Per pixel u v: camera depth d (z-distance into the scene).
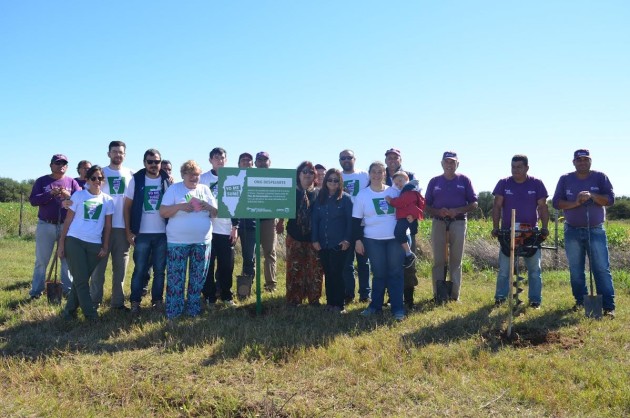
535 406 4.35
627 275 10.82
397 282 7.13
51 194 8.15
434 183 8.27
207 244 7.12
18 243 16.88
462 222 8.15
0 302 7.89
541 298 7.91
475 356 5.49
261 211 7.20
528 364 5.17
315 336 6.11
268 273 9.23
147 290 9.00
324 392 4.62
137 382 4.82
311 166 7.66
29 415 4.17
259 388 4.69
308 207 7.64
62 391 4.66
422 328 6.48
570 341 6.00
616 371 5.02
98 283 7.59
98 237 6.89
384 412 4.28
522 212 7.75
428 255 13.30
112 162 7.72
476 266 12.80
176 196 6.91
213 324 6.55
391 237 7.11
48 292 7.89
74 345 5.82
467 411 4.26
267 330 6.30
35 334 6.23
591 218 7.34
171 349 5.62
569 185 7.54
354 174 8.69
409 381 4.82
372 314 7.17
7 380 4.90
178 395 4.55
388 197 7.09
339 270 7.34
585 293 7.59
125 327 6.52
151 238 7.33
